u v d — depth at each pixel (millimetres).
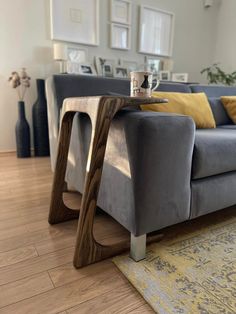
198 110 1464
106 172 914
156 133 739
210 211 1015
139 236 823
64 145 1061
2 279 756
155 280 756
